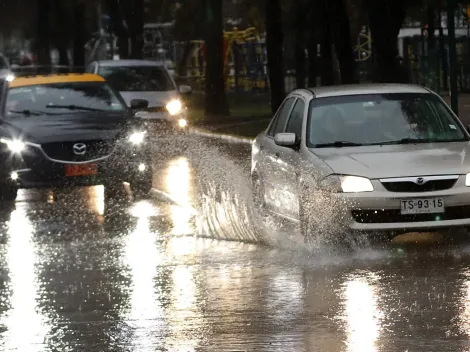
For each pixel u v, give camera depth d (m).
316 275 20.88
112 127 34.41
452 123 25.61
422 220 22.86
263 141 28.11
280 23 72.38
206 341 16.22
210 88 75.69
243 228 27.06
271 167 26.48
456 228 23.12
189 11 107.69
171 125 53.75
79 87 36.97
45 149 33.75
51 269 22.69
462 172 23.05
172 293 19.78
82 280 21.34
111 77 55.44
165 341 16.30
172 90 55.31
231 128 63.22
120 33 94.31
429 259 22.03
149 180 34.53
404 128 25.22
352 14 91.25
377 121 25.38
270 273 21.28
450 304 18.02
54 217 30.81
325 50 80.25
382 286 19.62
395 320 17.08
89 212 31.58
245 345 15.90
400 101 25.89
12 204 33.97
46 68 87.62
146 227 28.22
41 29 105.25
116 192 35.91
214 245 24.89
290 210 24.89
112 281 21.12
